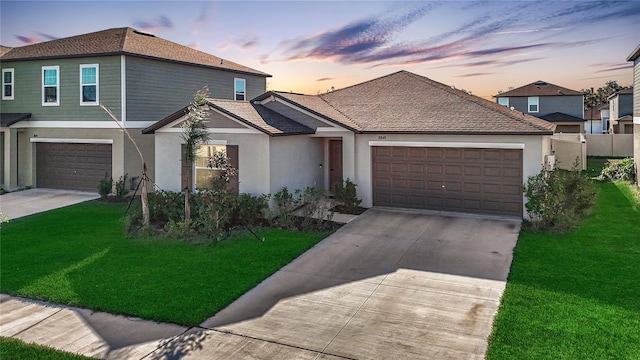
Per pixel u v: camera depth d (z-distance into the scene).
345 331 8.00
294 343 7.62
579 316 8.10
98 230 14.84
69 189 22.02
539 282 9.77
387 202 17.52
